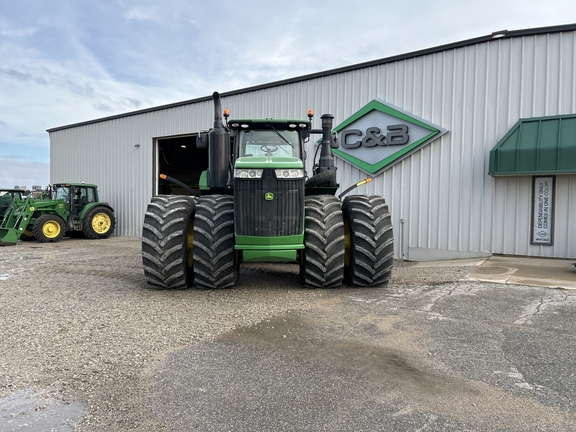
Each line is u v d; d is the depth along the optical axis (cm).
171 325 371
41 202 1298
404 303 446
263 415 222
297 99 1143
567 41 784
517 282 552
